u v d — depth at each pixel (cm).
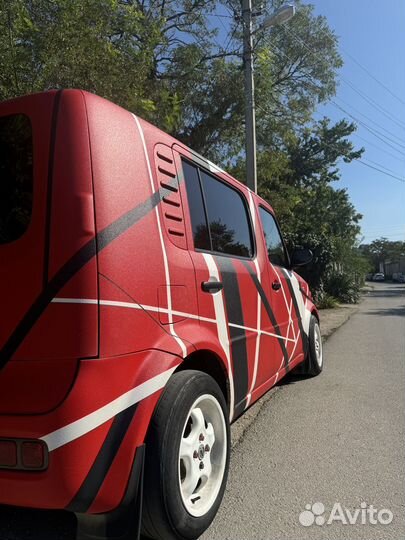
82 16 666
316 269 2097
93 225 248
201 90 1576
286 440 472
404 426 504
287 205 1889
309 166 3481
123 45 768
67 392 229
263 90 1582
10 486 228
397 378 716
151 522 260
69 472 223
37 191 253
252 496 359
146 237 280
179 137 1549
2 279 248
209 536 307
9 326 244
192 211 346
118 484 238
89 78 668
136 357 257
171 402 268
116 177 267
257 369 432
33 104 266
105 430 234
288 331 550
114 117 281
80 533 244
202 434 306
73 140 255
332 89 2092
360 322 1544
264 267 480
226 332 363
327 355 925
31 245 248
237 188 459
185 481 290
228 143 1706
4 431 229
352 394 629
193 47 1544
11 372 239
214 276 354
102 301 243
